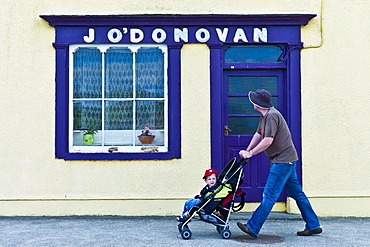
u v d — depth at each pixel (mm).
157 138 7527
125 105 7551
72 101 7508
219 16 7324
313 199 7332
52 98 7398
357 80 7383
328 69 7398
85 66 7547
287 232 6328
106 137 7539
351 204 7340
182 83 7410
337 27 7410
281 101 7543
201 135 7379
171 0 7418
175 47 7414
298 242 5746
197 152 7371
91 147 7473
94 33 7449
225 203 5867
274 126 5742
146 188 7352
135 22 7422
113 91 7551
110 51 7559
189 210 5879
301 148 7363
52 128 7387
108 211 7340
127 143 7535
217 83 7398
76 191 7359
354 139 7355
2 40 7402
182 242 5750
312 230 6082
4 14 7418
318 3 7426
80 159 7340
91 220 7078
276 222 6984
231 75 7570
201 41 7402
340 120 7375
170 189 7355
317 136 7375
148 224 6816
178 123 7383
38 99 7395
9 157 7359
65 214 7340
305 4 7434
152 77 7543
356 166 7352
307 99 7395
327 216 7328
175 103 7398
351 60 7398
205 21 7398
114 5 7418
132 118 7547
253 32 7422
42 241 5852
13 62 7398
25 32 7414
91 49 7551
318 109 7387
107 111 7551
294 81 7398
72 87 7504
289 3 7434
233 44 7488
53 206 7340
